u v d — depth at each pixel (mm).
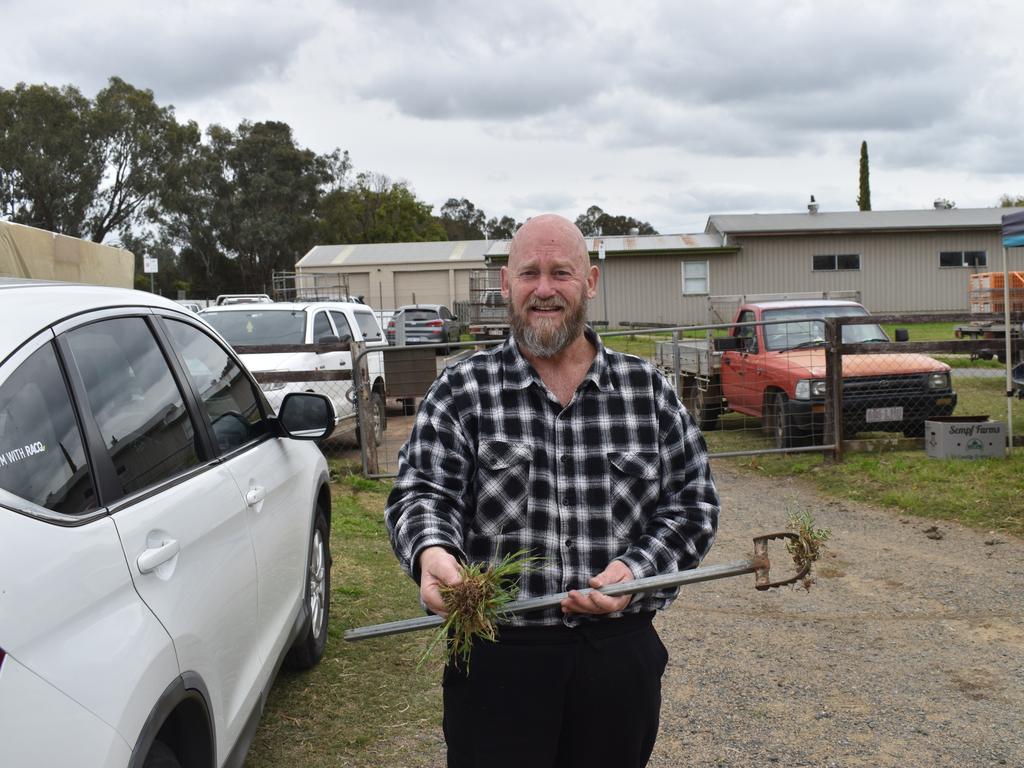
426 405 2316
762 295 18469
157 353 2998
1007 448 9242
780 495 8734
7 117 57656
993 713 4051
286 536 3764
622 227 107438
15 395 2088
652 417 2318
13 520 1862
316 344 10359
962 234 33031
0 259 4305
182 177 63875
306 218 69500
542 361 2336
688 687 4422
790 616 5406
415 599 5723
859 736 3875
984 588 5781
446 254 46031
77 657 1871
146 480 2518
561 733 2285
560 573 2230
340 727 3953
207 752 2529
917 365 10031
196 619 2473
